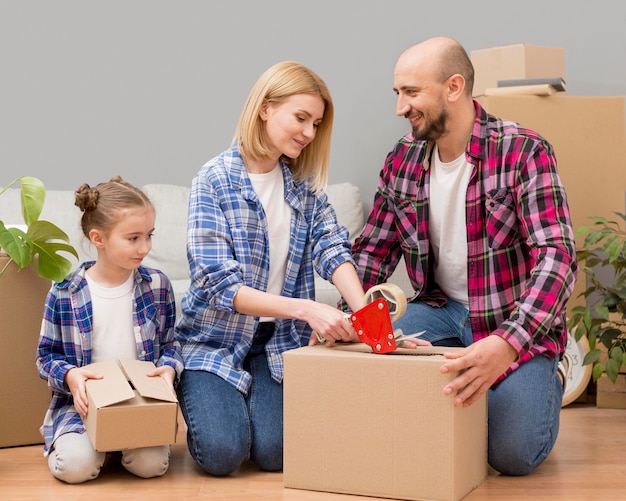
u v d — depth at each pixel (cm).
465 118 196
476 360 164
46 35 368
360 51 373
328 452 174
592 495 175
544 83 297
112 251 196
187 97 373
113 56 370
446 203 202
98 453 185
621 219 295
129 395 175
